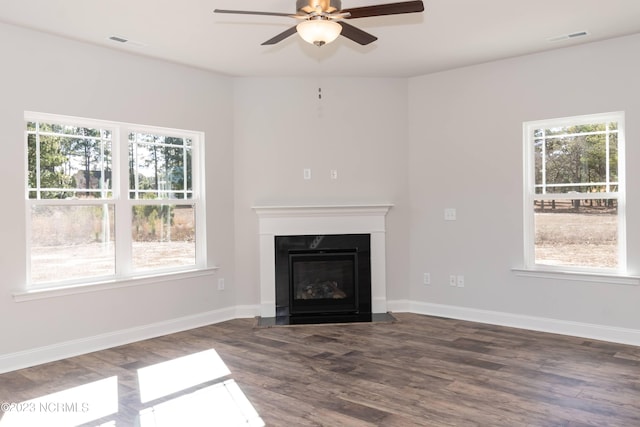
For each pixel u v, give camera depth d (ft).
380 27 12.60
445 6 11.25
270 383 10.68
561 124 14.92
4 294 11.87
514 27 12.67
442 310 17.10
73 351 13.03
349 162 17.52
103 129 14.19
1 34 11.80
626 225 13.56
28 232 12.52
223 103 16.89
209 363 12.14
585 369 11.33
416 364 11.82
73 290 13.04
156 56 14.73
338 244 17.08
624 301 13.55
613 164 14.07
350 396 9.88
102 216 14.06
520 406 9.29
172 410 9.36
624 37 13.46
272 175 17.26
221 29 12.53
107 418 9.06
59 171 13.20
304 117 17.35
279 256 16.92
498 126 15.80
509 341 13.79
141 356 12.85
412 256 17.66
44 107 12.55
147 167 15.20
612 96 13.70
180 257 15.98
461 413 9.01
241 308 17.29
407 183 17.58
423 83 17.37
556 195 15.02
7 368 11.82
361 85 17.51
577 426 8.44
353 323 15.99
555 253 15.07
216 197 16.71
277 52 14.53
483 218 16.17
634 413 8.93
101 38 13.05
